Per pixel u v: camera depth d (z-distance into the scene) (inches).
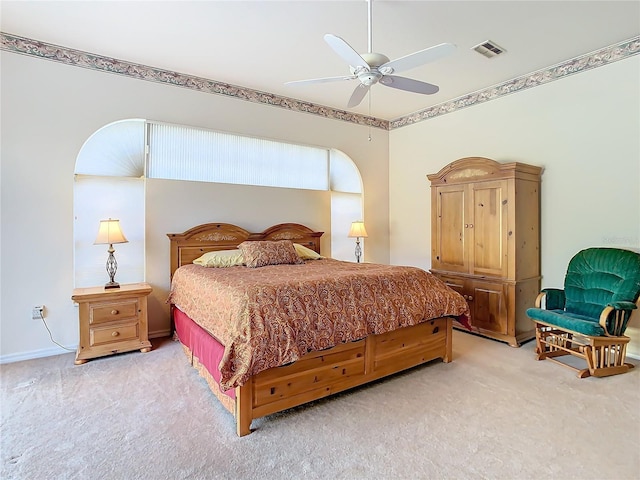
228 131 165.6
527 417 85.5
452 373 112.5
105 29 116.9
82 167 136.6
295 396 87.5
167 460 70.2
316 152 197.2
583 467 67.6
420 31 117.0
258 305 84.6
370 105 194.2
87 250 138.1
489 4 101.8
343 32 117.6
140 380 106.0
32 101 124.1
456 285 159.6
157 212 149.6
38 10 105.5
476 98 173.2
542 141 149.0
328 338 89.5
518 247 139.9
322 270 124.2
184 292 127.3
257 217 175.2
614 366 111.4
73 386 101.8
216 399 94.6
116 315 125.3
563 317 115.6
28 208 124.1
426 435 78.5
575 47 129.0
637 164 123.6
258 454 72.2
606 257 122.6
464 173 156.6
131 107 142.7
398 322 103.5
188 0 100.7
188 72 151.6
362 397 96.7
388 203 224.4
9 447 73.6
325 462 69.7
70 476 65.4
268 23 112.7
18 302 122.7
